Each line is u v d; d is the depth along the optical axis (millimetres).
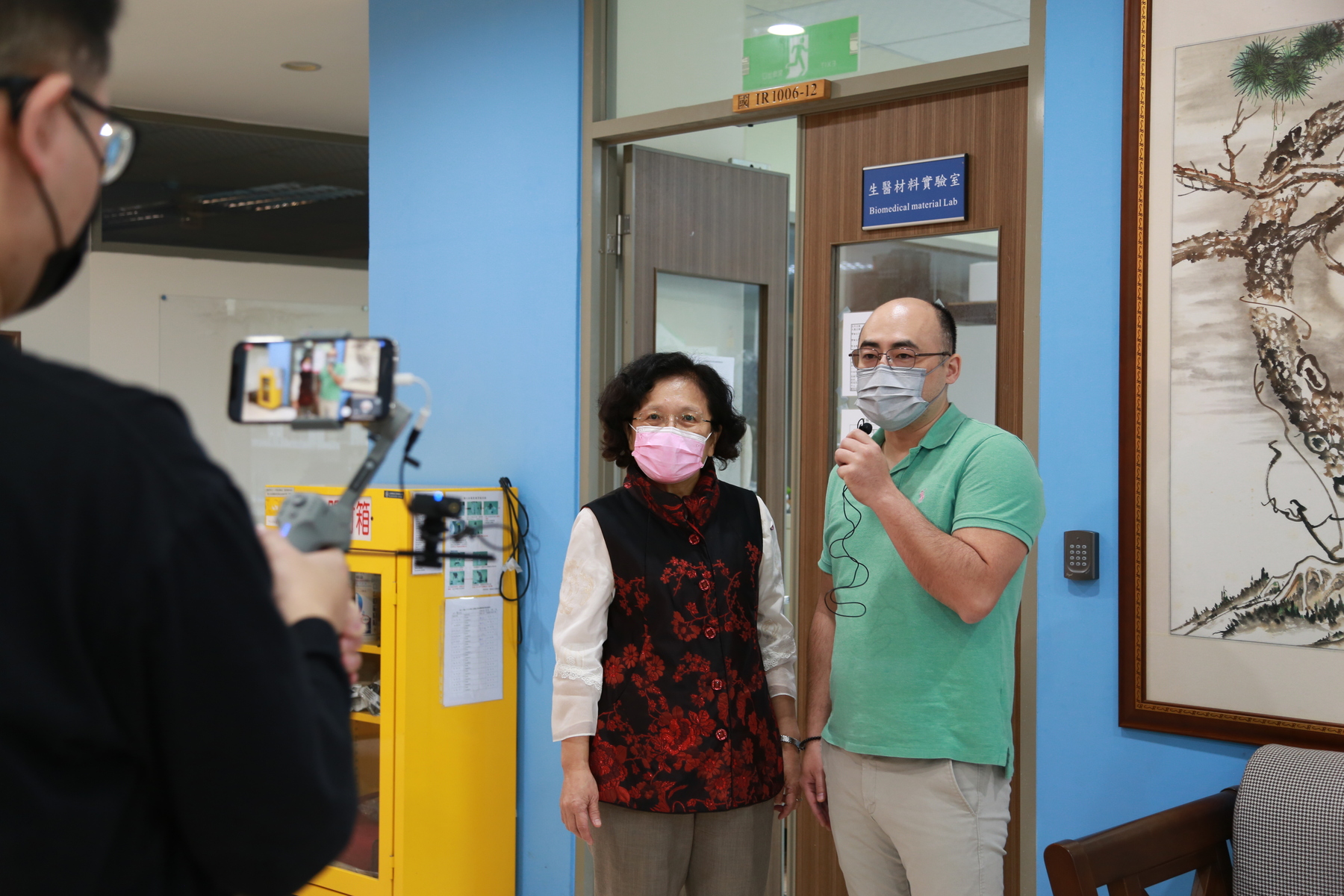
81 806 597
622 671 1858
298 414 838
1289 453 2035
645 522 1896
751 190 3395
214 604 610
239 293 5094
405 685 2908
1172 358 2172
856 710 1861
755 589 1952
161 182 5027
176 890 662
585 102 3178
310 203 5328
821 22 2781
